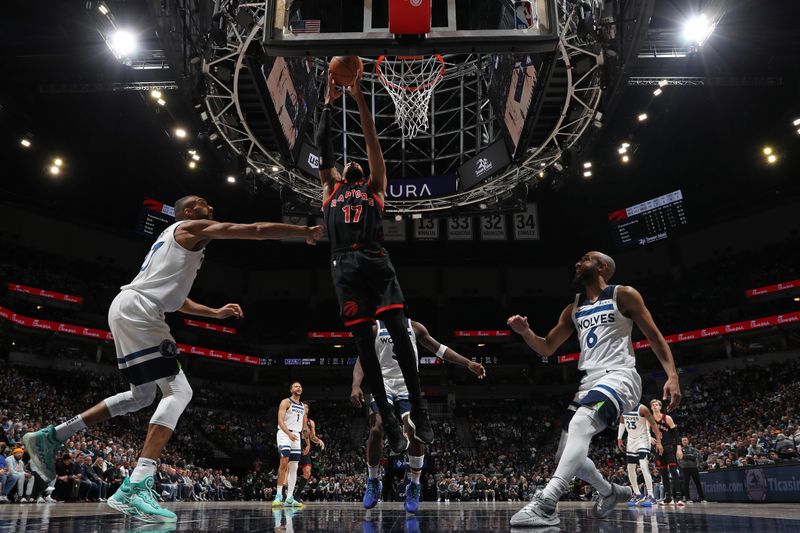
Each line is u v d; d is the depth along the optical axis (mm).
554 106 14695
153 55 19500
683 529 2881
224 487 23766
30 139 27484
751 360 31562
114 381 32094
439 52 5789
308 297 41219
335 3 5969
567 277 41312
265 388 38781
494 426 35125
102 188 33219
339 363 38250
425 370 39031
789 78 22734
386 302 3189
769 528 2932
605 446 28703
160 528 2834
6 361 28531
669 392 3590
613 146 27781
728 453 15336
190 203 4160
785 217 34438
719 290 34906
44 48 20844
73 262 34188
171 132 23203
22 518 3779
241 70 13227
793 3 18797
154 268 3824
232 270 41531
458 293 41219
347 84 3615
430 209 19297
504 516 4605
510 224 37188
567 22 12562
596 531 2799
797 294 31250
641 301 3770
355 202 3379
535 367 39281
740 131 29266
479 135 21125
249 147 16188
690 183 34969
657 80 21672
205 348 36844
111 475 15594
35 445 3662
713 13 18172
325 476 27422
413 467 5445
